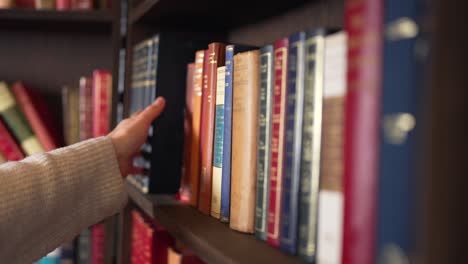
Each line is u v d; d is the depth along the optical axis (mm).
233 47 761
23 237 807
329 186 512
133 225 1238
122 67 1332
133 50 1234
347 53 421
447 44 326
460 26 325
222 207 789
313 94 554
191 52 1067
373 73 387
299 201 583
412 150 358
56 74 1697
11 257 800
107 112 1386
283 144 617
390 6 377
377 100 384
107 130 1387
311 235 558
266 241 663
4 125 1420
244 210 720
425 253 326
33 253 834
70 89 1479
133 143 984
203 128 872
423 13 349
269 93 659
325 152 520
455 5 325
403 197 363
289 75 601
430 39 333
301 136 580
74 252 1442
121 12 1338
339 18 823
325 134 521
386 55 379
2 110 1411
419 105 350
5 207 766
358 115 402
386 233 377
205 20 1167
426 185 327
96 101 1382
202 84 880
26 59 1686
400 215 365
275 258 582
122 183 941
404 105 364
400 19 368
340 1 819
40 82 1693
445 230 326
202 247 671
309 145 559
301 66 582
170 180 1069
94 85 1388
